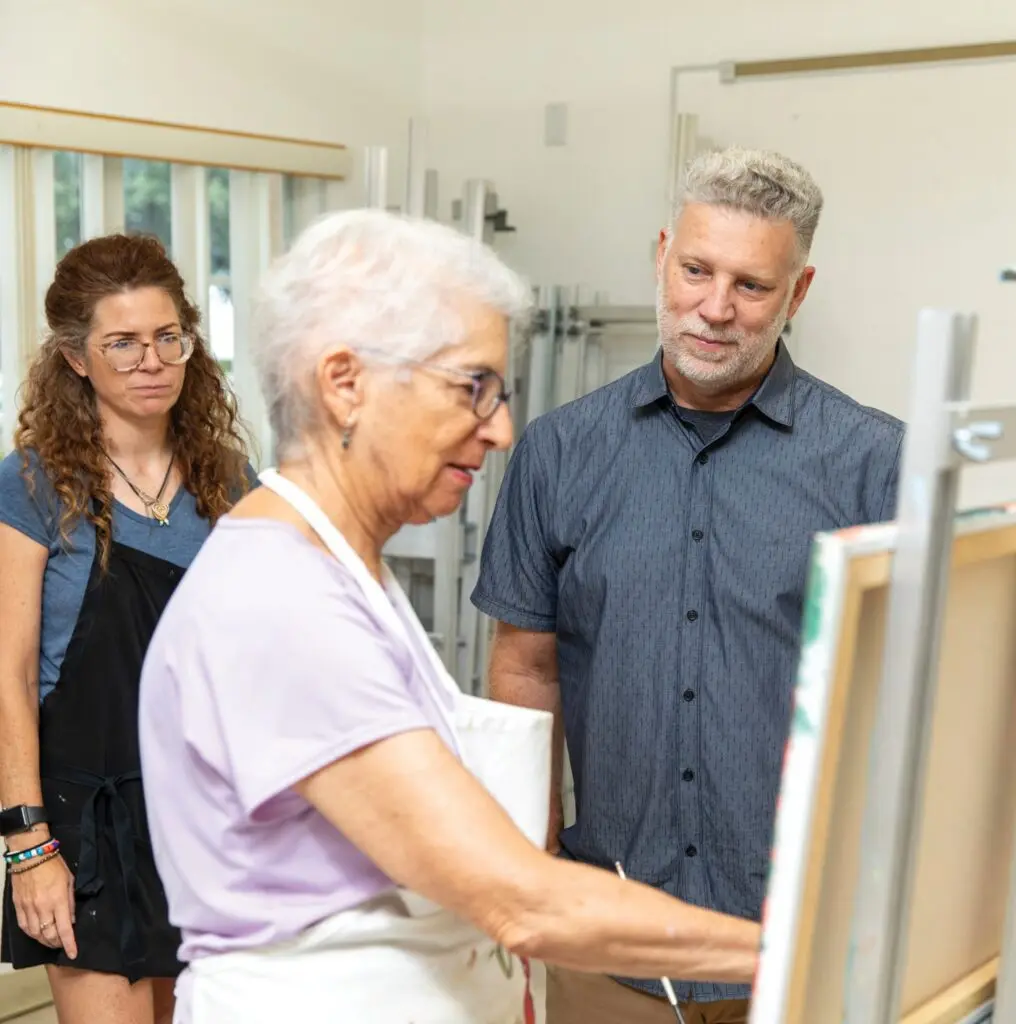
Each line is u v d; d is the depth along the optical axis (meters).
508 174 3.82
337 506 1.04
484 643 3.50
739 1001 1.58
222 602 0.98
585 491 1.68
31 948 1.76
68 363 1.82
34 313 2.82
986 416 0.73
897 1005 0.78
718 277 1.52
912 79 3.12
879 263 3.23
